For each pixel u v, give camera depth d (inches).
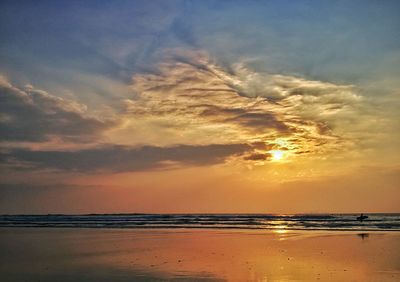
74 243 1099.3
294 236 1263.5
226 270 620.4
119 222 2581.2
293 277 564.7
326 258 743.1
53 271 638.5
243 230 1603.1
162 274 592.1
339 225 1909.4
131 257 785.6
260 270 618.5
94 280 558.9
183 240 1152.2
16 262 746.2
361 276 566.3
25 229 1811.0
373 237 1189.7
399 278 549.0
